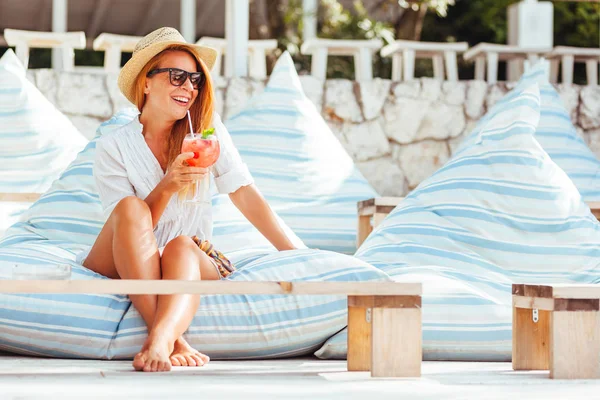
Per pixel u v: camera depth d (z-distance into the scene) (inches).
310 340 144.9
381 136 268.5
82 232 192.5
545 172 177.6
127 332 138.3
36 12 484.4
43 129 228.8
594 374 123.8
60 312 139.3
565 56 324.2
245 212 157.2
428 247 173.9
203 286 110.7
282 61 238.7
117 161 146.0
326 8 455.8
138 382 111.3
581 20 490.3
